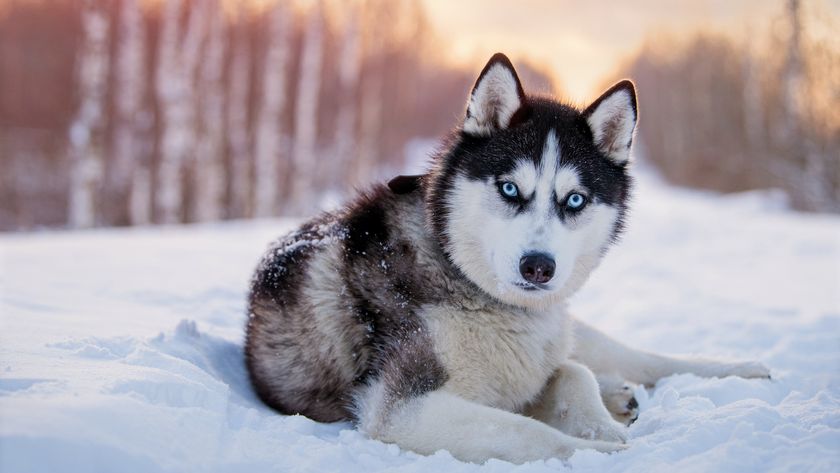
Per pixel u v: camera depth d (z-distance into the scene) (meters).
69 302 4.33
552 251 2.77
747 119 31.19
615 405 3.20
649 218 15.05
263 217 17.17
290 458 2.34
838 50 22.48
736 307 5.62
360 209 3.30
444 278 2.97
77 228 13.56
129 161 16.78
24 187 17.62
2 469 1.78
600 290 6.75
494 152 3.00
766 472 2.14
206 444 2.24
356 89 21.48
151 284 5.38
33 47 21.31
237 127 18.39
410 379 2.75
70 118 19.62
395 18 25.31
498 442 2.53
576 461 2.42
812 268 8.18
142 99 17.97
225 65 20.11
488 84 3.07
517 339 2.96
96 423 2.04
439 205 3.03
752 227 12.72
